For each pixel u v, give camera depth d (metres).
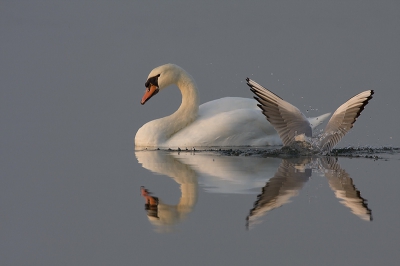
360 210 12.83
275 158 19.09
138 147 22.89
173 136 23.44
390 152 20.12
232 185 14.96
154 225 12.20
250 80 17.03
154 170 17.34
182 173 16.70
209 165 17.97
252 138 23.02
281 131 17.50
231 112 23.39
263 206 13.16
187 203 13.49
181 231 11.84
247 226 11.96
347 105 16.89
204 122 23.30
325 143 17.33
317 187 14.61
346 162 18.12
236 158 19.36
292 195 13.98
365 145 21.69
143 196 14.22
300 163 18.06
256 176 16.02
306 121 17.59
